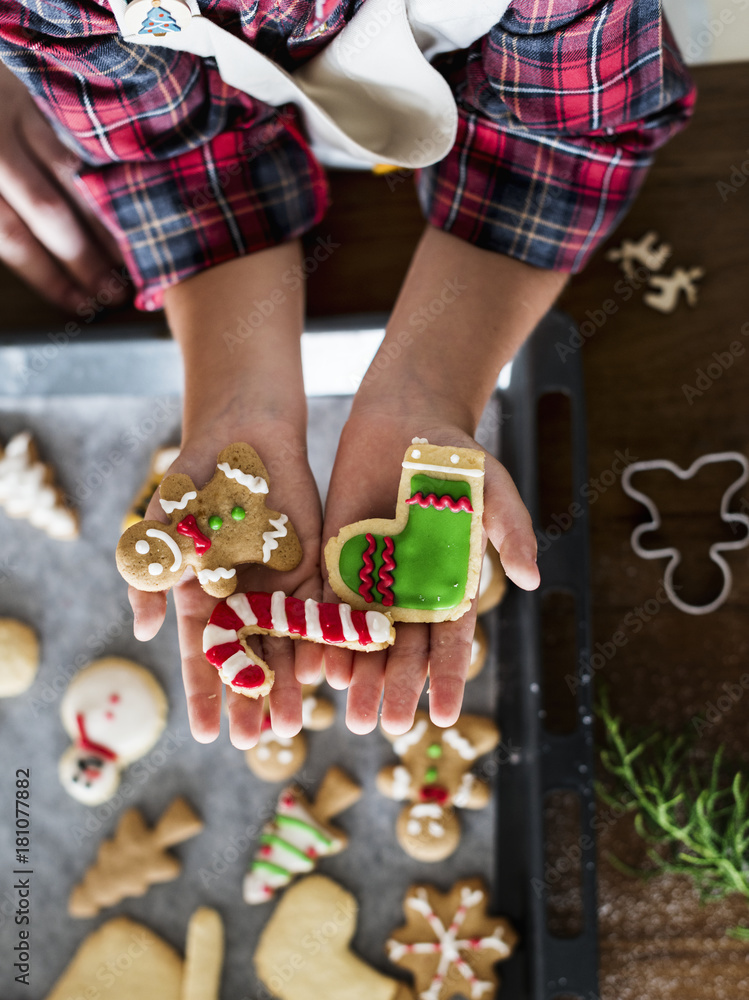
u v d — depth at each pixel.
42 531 0.58
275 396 0.45
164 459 0.57
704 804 0.53
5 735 0.56
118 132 0.43
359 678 0.38
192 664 0.39
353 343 0.53
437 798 0.52
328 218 0.60
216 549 0.40
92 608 0.57
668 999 0.52
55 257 0.56
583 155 0.44
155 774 0.55
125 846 0.53
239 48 0.40
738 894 0.52
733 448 0.57
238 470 0.42
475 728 0.53
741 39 0.60
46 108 0.44
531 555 0.38
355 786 0.54
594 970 0.47
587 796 0.48
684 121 0.45
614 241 0.59
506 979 0.50
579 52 0.39
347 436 0.44
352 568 0.39
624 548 0.56
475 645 0.53
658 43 0.40
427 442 0.41
